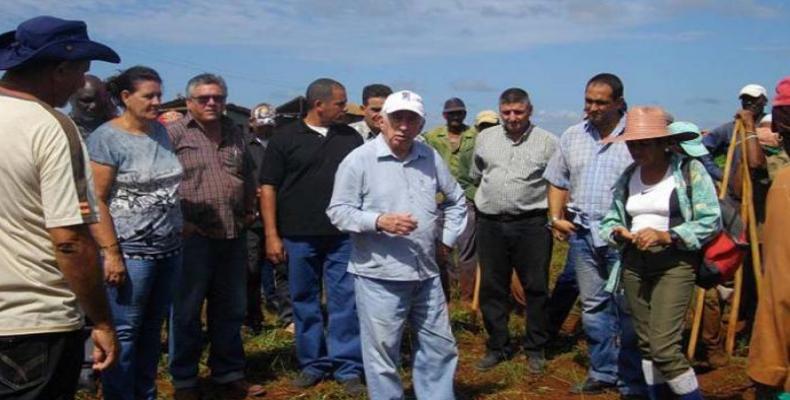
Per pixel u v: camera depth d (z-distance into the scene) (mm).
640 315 4754
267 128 8133
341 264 5648
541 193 6129
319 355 5848
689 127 4516
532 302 6168
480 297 6363
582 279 5590
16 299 2836
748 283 6668
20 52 2926
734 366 6164
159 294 4832
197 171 5273
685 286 4539
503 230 6168
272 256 5730
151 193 4637
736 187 6613
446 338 4789
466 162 8359
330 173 5617
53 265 2885
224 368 5660
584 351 6664
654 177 4629
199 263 5328
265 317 8172
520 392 5746
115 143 4531
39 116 2814
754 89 7102
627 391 5480
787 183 2914
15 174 2766
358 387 5629
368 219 4461
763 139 6555
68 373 3006
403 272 4586
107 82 4695
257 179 6660
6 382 2848
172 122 5398
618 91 5312
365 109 6711
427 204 4684
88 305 2934
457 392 5773
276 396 5699
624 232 4555
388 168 4637
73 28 3004
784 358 2930
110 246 4348
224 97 5312
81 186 2869
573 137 5570
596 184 5379
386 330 4637
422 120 4586
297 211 5648
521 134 6168
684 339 6570
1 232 2807
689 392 4520
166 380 6023
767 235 2979
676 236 4406
